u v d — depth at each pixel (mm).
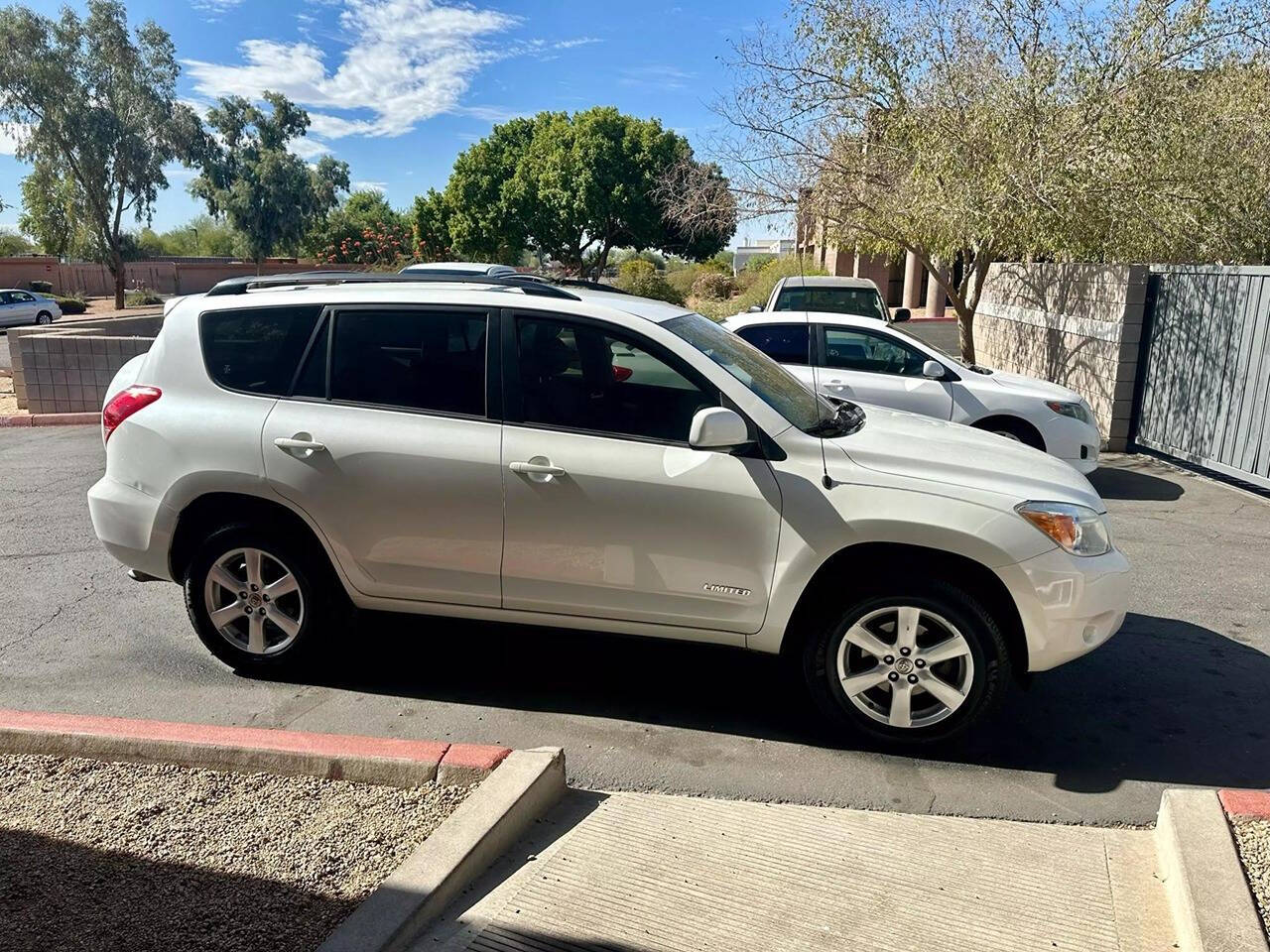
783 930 2855
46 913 2898
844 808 3641
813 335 8898
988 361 15922
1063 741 4211
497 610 4418
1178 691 4703
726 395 4141
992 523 3867
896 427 4641
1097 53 11516
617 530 4141
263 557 4609
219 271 63125
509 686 4711
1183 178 11570
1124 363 10516
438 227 53000
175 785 3631
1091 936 2852
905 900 3014
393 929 2758
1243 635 5422
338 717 4367
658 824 3451
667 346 4211
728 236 18547
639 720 4387
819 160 12969
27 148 48188
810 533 3979
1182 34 11250
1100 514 4137
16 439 11117
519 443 4207
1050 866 3225
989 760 4047
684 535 4094
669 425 4184
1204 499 8594
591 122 46594
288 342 4535
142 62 50031
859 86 12422
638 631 4316
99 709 4422
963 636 3928
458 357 4371
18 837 3293
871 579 3990
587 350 4273
